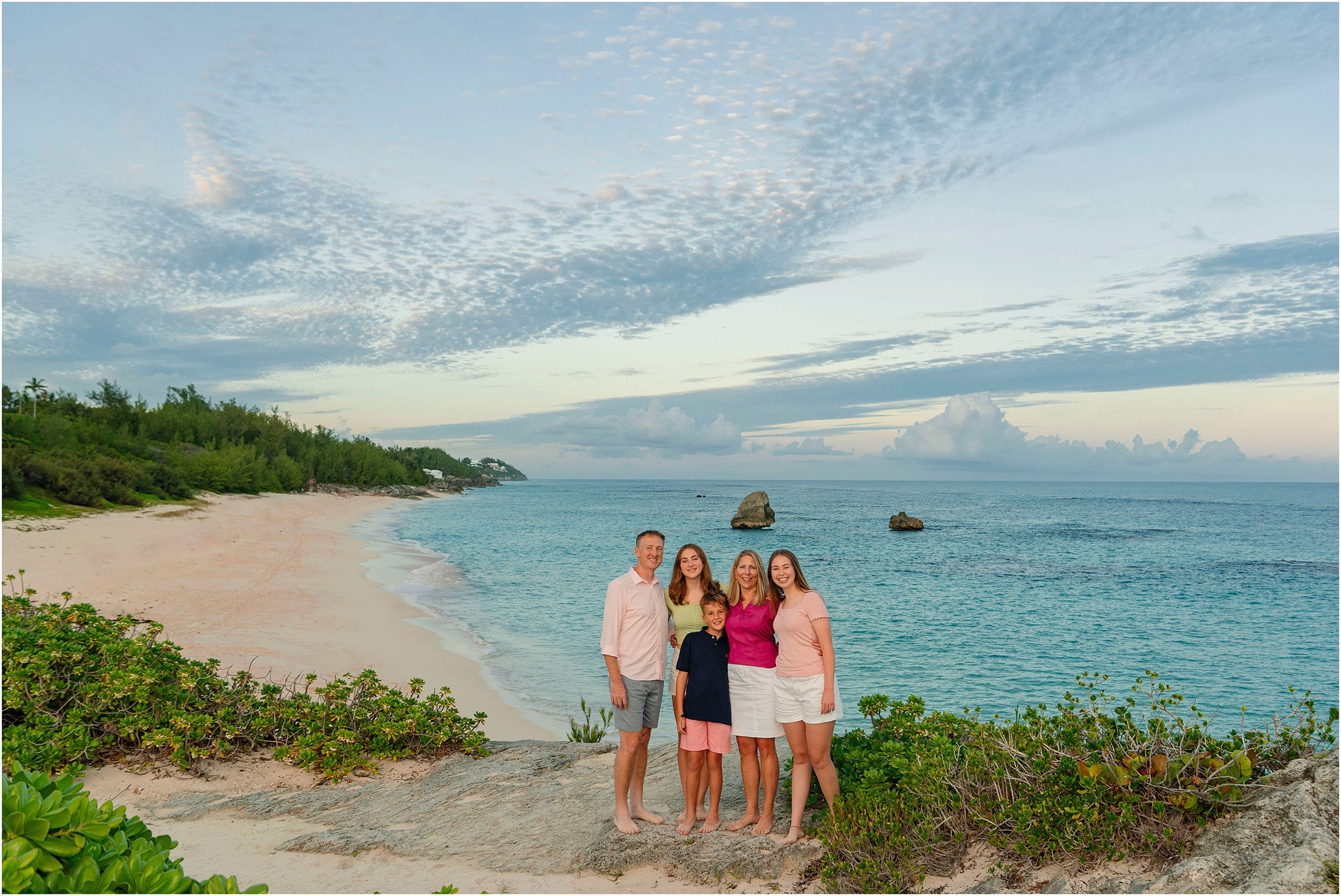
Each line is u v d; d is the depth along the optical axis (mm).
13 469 34438
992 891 4203
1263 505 126562
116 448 60500
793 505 118812
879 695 6461
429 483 146125
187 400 93312
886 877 4473
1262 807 3965
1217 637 22219
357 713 7586
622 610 5504
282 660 13547
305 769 7059
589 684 14156
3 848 2389
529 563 35156
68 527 29922
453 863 5113
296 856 5230
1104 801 4359
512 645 17422
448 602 23422
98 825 2725
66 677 7211
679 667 5594
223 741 7172
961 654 19109
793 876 4789
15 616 7945
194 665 7695
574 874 4957
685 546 5727
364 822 5875
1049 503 134750
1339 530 68312
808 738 5117
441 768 7215
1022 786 4867
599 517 77625
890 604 27000
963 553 46438
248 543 33594
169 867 2920
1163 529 70000
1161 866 3967
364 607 20750
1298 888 3268
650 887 4781
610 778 6734
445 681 13797
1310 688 16734
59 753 6430
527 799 6195
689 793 5422
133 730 6863
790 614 5184
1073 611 26109
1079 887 4016
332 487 97812
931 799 4918
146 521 36438
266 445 91438
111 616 16172
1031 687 16141
